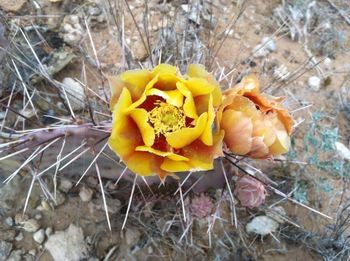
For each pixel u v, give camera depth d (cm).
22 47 26
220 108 17
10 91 25
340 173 28
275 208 26
